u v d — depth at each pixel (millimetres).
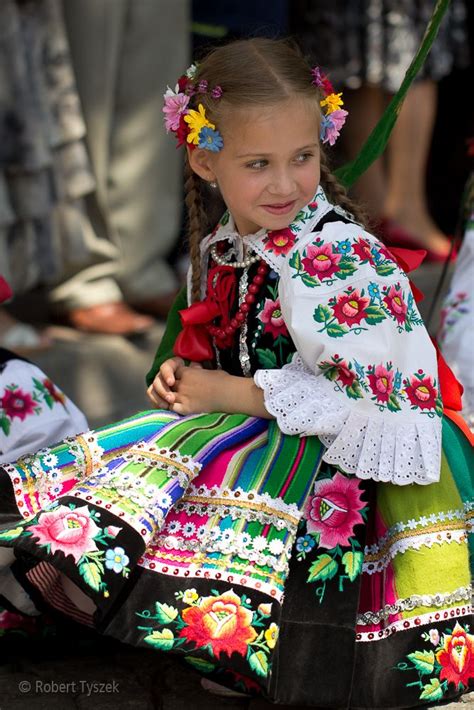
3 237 8664
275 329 4520
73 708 4375
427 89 11078
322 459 4309
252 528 4160
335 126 4652
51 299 9688
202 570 4109
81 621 4555
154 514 4082
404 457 4270
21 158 8445
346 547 4238
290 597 4180
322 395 4262
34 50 8570
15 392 4973
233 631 4012
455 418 4625
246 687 4188
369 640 4223
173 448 4246
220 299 4691
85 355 8992
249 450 4340
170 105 4656
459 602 4254
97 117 9266
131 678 4609
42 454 4395
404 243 11266
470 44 12562
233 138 4391
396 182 11312
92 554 3969
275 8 10320
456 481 4484
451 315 5742
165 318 9914
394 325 4281
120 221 9602
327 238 4391
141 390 8086
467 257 5793
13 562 4371
